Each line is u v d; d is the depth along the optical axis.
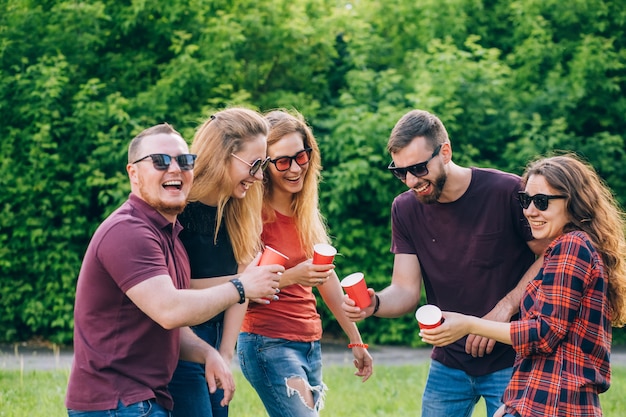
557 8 11.61
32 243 10.50
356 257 11.01
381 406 6.75
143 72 11.57
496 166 10.93
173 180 3.28
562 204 3.35
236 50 11.38
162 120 10.74
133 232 3.13
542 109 11.29
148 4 11.15
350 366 8.89
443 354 4.18
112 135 10.51
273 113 4.16
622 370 8.95
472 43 11.34
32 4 11.38
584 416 3.17
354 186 10.34
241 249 3.86
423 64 11.15
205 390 3.82
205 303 3.13
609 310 3.34
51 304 10.79
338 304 4.51
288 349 4.06
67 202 10.69
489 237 4.05
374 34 12.45
